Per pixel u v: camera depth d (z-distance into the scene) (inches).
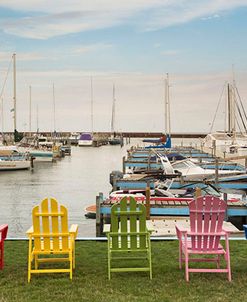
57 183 1491.1
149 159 1347.2
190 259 320.5
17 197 1168.8
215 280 298.0
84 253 366.0
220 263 337.1
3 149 1984.5
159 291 276.8
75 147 4116.6
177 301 260.2
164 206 670.5
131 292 275.6
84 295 270.5
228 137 2084.2
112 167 2133.4
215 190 843.4
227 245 300.7
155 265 332.2
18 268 325.4
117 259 343.9
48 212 307.6
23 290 280.4
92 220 821.2
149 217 658.2
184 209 670.5
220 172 1035.3
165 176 968.9
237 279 299.6
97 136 4424.2
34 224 306.2
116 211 312.7
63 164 2303.2
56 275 309.4
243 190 941.2
